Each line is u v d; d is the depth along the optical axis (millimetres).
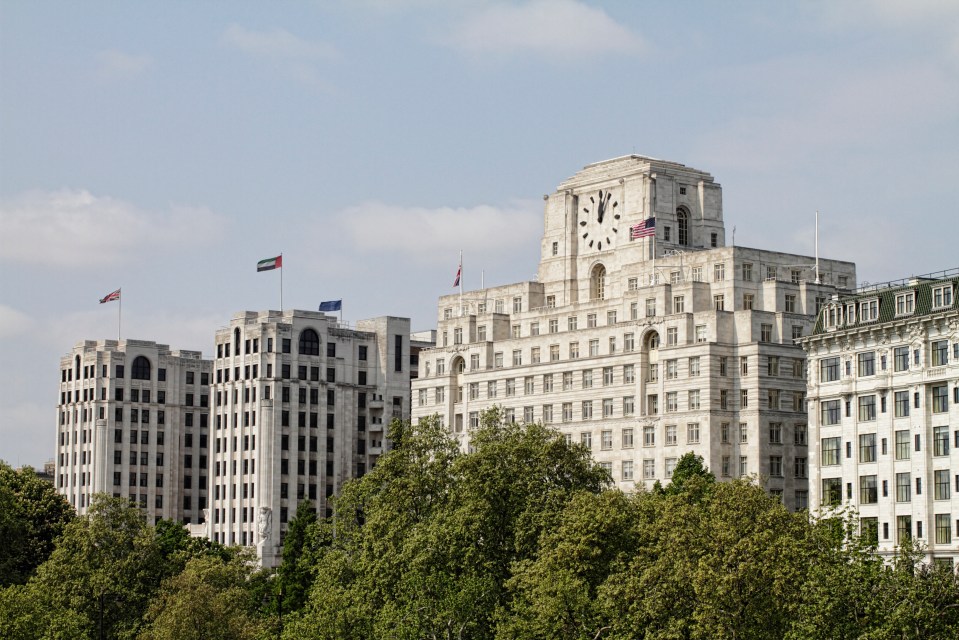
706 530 187750
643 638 191875
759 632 178625
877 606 172500
